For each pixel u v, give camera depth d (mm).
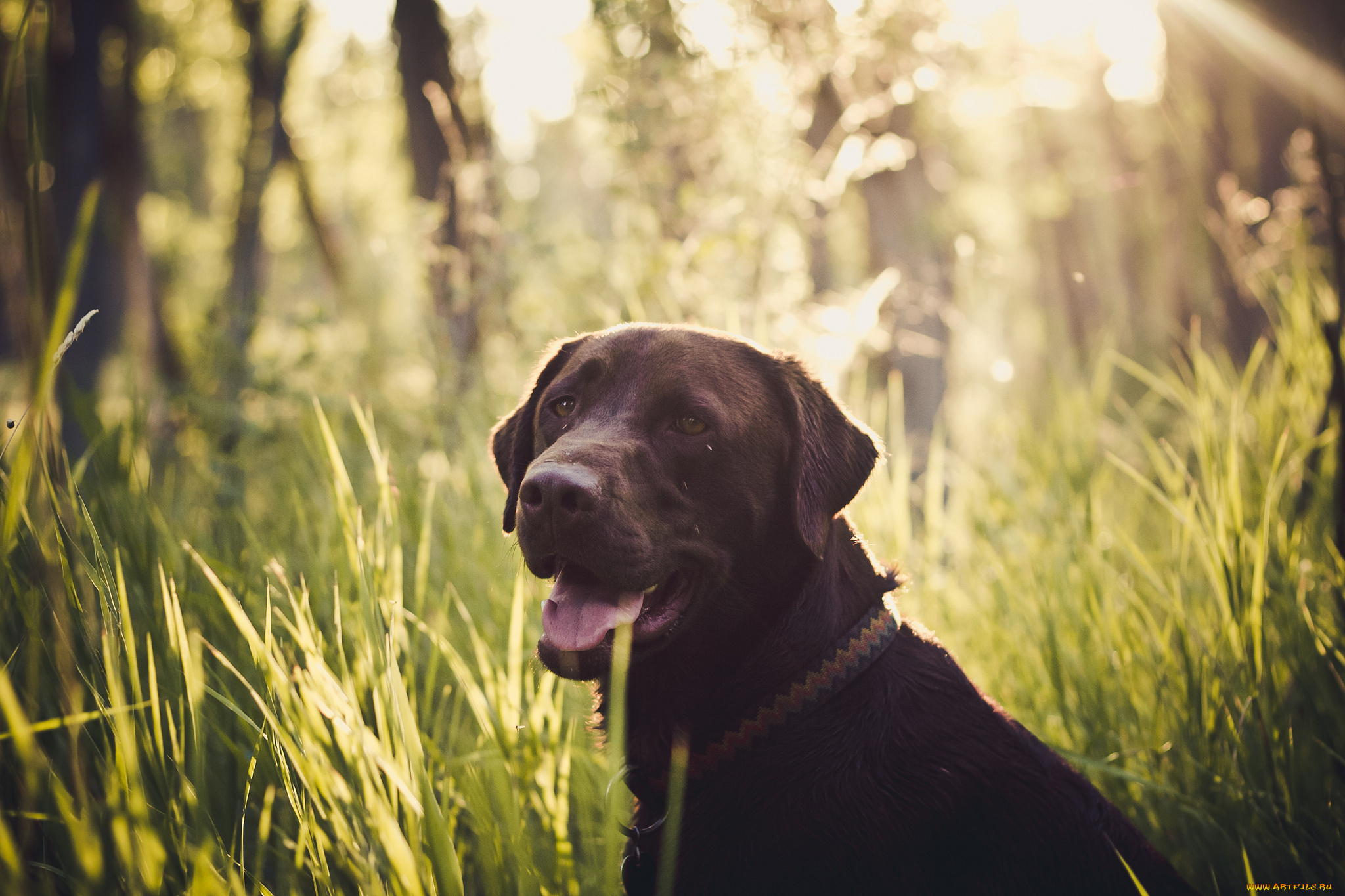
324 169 14258
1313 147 3252
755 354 2348
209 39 11961
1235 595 2549
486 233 4793
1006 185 9234
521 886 1919
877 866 1889
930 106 6418
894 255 6617
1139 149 15453
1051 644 2848
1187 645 2582
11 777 1946
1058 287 17031
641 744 2229
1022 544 3627
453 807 2311
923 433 6344
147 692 2135
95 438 3012
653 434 2166
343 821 1666
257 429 4699
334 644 2373
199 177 17984
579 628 2010
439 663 2898
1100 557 3270
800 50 4789
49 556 1564
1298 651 2650
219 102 13516
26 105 1313
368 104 12961
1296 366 3609
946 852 1942
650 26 5012
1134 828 2238
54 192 7262
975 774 1995
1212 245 7016
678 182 4859
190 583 2611
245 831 2209
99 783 2049
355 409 2371
